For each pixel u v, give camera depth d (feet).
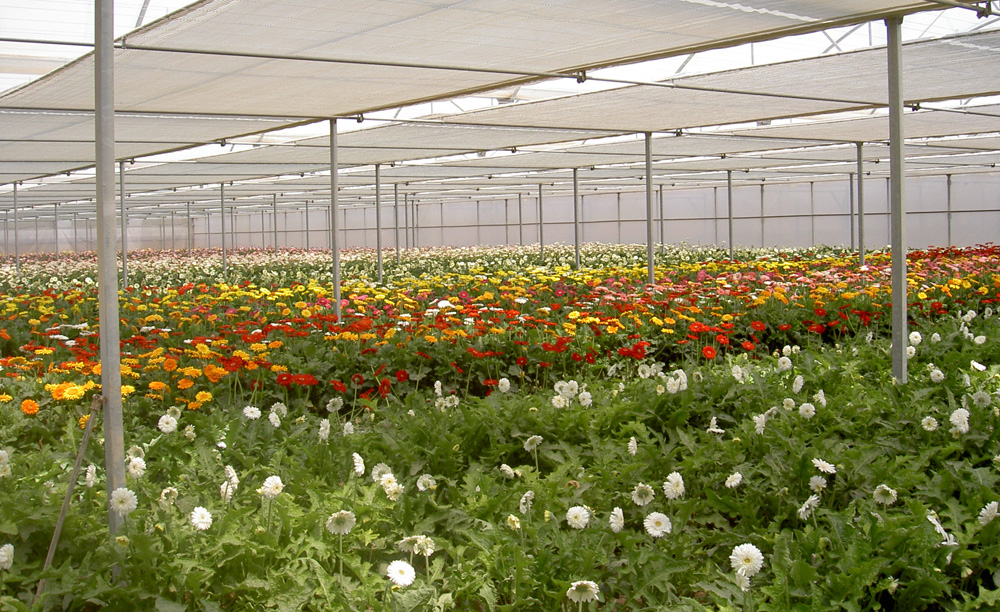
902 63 26.04
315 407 26.25
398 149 50.55
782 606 12.03
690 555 14.85
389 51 24.08
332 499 14.97
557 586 13.00
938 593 12.30
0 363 23.50
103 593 11.66
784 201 115.96
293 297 49.16
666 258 85.20
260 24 20.77
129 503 12.57
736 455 17.57
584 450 19.57
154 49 22.63
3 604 11.09
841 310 35.96
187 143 44.29
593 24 21.93
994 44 26.50
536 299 43.09
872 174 92.32
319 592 12.85
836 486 16.17
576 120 39.96
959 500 15.48
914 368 25.72
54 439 19.90
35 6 21.04
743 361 27.37
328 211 163.32
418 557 14.53
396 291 45.27
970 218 100.01
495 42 23.50
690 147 54.49
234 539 12.76
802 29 23.91
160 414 21.11
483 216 150.51
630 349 25.03
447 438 18.74
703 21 22.22
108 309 13.03
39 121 34.24
